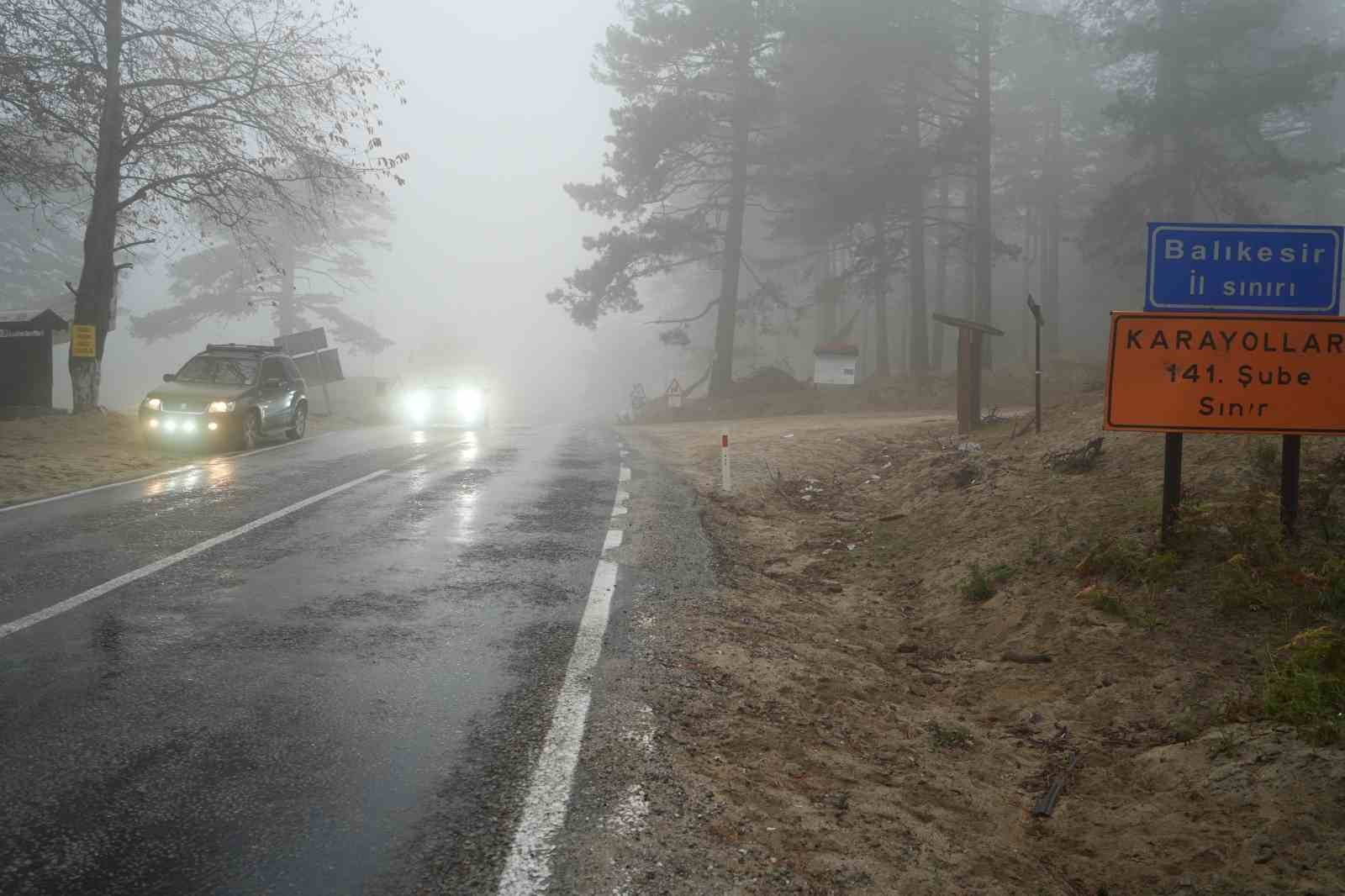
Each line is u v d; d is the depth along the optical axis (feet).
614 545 27.86
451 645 17.54
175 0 61.93
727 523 33.47
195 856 9.74
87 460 44.91
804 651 19.15
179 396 51.37
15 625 17.95
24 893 8.92
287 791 11.32
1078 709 16.53
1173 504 22.40
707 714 14.90
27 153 62.28
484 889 9.31
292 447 56.13
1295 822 11.60
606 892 9.40
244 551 25.38
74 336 61.57
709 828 11.02
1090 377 97.14
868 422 73.15
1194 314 21.85
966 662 19.61
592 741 13.26
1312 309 21.72
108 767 11.78
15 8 55.88
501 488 39.34
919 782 13.46
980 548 26.32
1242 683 16.10
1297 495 21.42
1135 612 19.75
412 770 12.07
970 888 10.51
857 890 10.05
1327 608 18.15
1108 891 10.85
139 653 16.39
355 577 22.67
